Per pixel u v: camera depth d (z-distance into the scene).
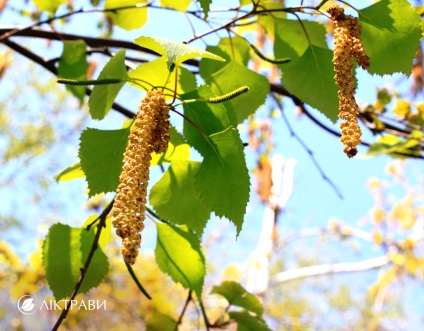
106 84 0.30
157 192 0.36
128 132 0.31
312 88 0.37
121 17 0.46
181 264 0.37
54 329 0.29
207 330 0.43
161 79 0.31
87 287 0.35
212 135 0.30
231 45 0.39
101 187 0.31
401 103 0.56
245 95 0.37
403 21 0.33
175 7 0.39
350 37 0.29
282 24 0.38
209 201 0.30
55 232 0.35
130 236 0.24
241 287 0.45
